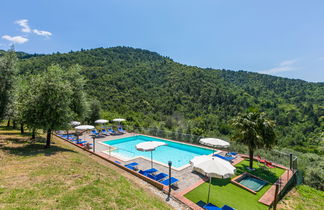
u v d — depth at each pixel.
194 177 9.57
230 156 13.66
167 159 14.27
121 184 6.79
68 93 11.48
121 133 22.94
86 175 6.85
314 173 11.41
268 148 10.92
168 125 34.00
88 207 4.62
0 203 4.25
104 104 43.34
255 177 9.88
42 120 10.34
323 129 38.84
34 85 10.84
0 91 10.59
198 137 17.31
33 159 8.33
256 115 11.08
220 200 7.37
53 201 4.65
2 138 13.09
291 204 7.83
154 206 5.70
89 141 18.12
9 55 11.22
